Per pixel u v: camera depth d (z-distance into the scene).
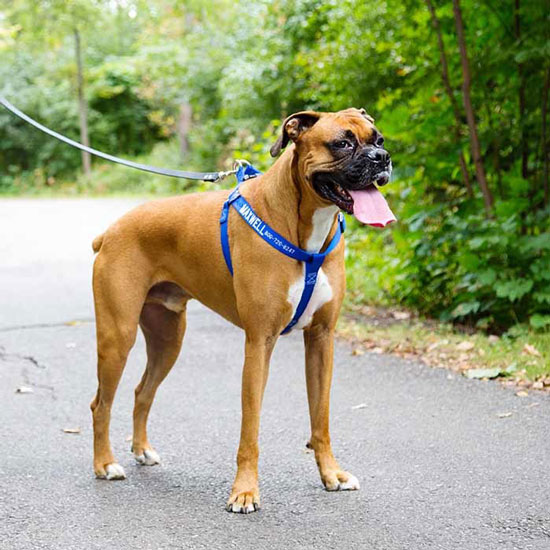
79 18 27.50
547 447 4.42
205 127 24.08
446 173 7.61
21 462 4.44
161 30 27.48
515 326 6.73
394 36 9.91
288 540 3.42
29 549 3.38
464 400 5.28
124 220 4.20
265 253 3.71
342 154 3.46
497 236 6.50
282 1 16.45
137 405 4.39
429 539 3.39
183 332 4.38
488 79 7.27
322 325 3.93
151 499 3.90
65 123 29.95
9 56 31.30
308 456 4.44
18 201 24.84
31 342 7.20
